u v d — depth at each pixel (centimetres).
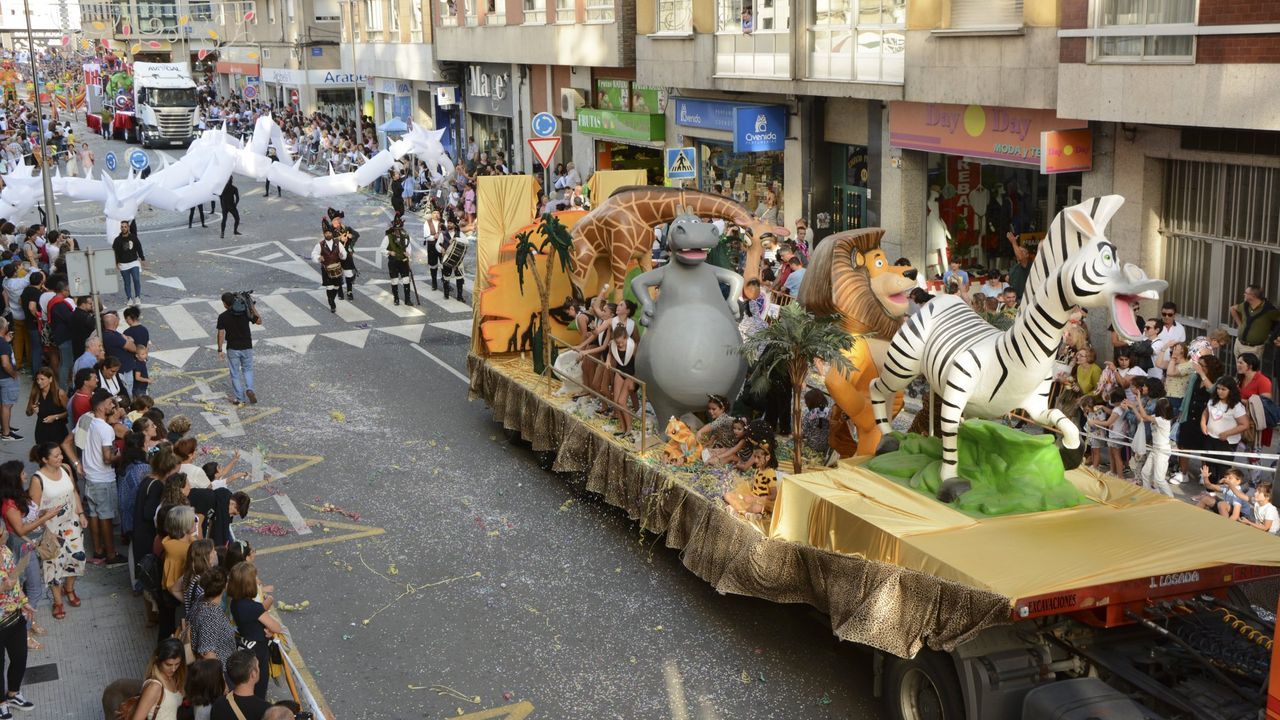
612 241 1392
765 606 1076
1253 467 1095
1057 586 738
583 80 3453
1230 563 779
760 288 1538
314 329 2208
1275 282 1520
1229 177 1557
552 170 3725
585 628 1042
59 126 5588
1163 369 1343
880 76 2086
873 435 1049
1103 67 1566
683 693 930
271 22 6725
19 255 2123
